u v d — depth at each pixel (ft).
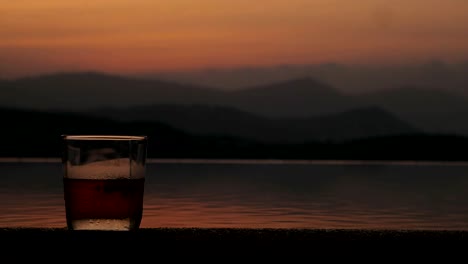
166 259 3.87
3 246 3.88
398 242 3.88
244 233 4.02
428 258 3.84
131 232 3.95
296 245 3.88
